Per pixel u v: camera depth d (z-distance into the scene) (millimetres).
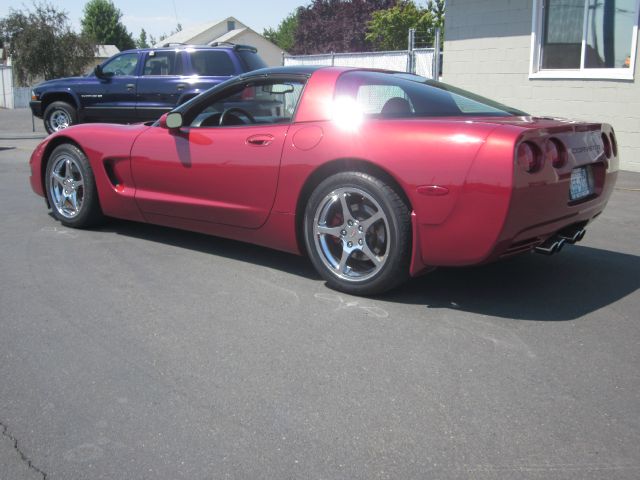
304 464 2152
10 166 9281
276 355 2961
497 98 10758
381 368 2838
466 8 10977
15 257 4477
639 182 8148
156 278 4059
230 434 2326
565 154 3402
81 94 11844
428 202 3318
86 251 4652
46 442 2271
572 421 2418
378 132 3521
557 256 4684
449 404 2535
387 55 15328
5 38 31109
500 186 3119
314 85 3934
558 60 9867
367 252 3633
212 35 63094
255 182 4035
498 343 3115
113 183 4938
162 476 2090
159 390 2637
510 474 2102
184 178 4426
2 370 2799
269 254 4633
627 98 8969
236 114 4297
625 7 8867
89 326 3283
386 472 2111
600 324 3367
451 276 4148
